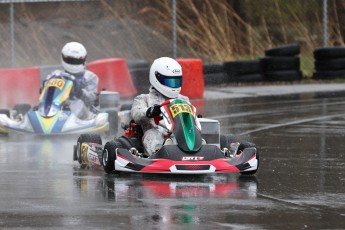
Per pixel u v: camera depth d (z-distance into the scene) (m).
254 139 48.09
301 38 110.00
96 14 106.75
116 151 34.19
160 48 102.88
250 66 86.69
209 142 36.00
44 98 49.66
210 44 99.31
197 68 74.75
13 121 49.06
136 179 33.69
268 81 87.69
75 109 49.91
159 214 26.73
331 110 64.94
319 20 114.06
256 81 87.12
